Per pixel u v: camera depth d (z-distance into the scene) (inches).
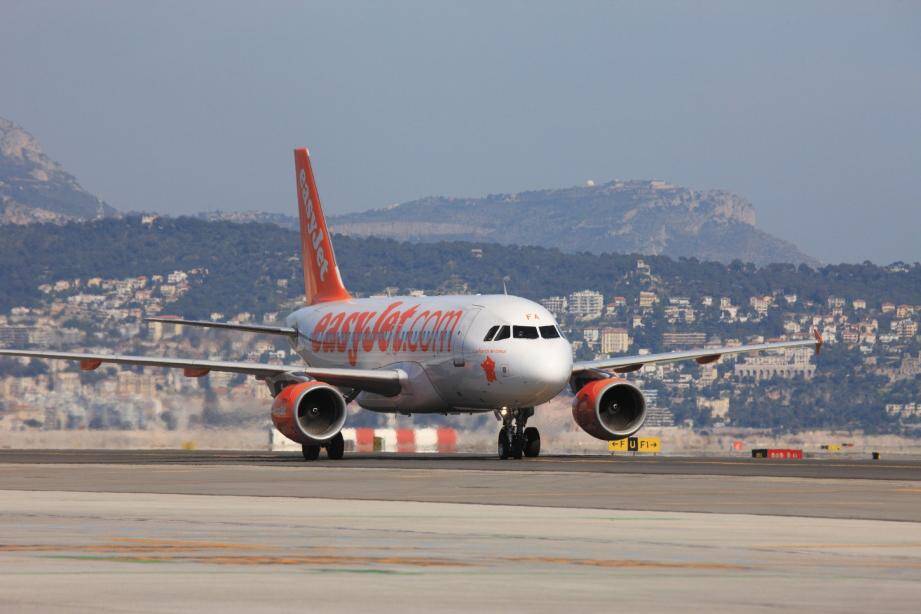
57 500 3440.0
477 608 1819.6
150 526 2773.1
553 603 1861.5
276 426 5511.8
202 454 6879.9
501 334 5487.2
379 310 6378.0
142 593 1915.6
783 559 2293.3
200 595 1903.3
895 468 4901.6
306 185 7234.3
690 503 3336.6
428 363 5782.5
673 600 1892.2
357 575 2091.5
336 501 3415.4
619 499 3454.7
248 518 2947.8
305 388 5477.4
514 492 3690.9
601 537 2596.0
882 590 1991.9
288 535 2615.7
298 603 1846.7
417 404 5895.7
